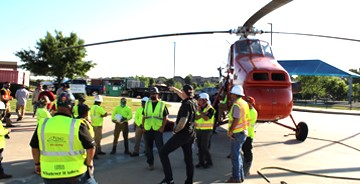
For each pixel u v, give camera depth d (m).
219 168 6.30
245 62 8.30
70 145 2.91
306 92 38.28
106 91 37.84
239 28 9.02
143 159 6.93
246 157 5.82
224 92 9.89
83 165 3.05
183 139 4.91
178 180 5.45
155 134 5.94
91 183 3.18
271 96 7.55
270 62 8.23
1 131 5.23
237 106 5.21
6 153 7.05
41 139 2.93
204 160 6.47
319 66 24.73
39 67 31.75
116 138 7.34
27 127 10.57
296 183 5.35
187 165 5.08
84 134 2.97
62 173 2.91
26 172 5.69
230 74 9.12
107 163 6.55
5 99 10.32
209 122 6.23
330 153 7.93
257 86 7.70
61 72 31.81
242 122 5.27
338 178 5.71
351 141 9.84
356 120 16.56
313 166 6.62
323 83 40.00
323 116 19.06
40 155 3.01
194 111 5.04
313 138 10.22
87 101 21.95
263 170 6.18
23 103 12.01
